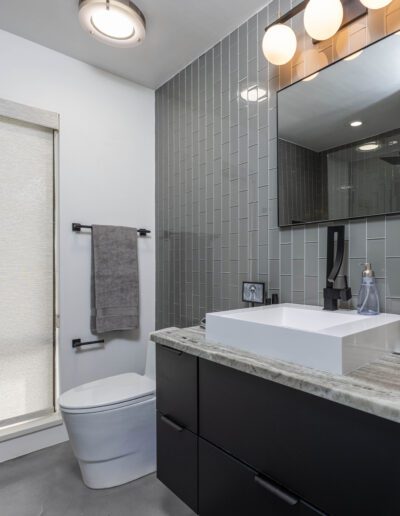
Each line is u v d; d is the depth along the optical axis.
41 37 1.88
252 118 1.71
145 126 2.38
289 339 0.95
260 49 1.66
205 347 1.12
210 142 1.95
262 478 0.92
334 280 1.32
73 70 2.06
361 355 0.91
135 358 2.30
